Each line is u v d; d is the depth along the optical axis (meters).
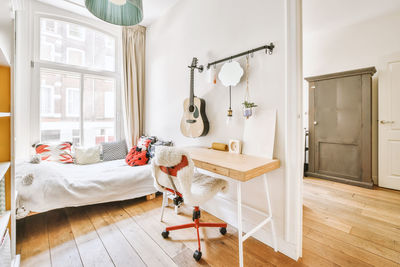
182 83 2.39
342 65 3.12
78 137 2.90
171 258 1.33
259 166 1.18
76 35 2.86
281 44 1.41
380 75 2.71
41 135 2.60
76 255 1.35
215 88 1.93
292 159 1.33
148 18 2.87
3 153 1.15
